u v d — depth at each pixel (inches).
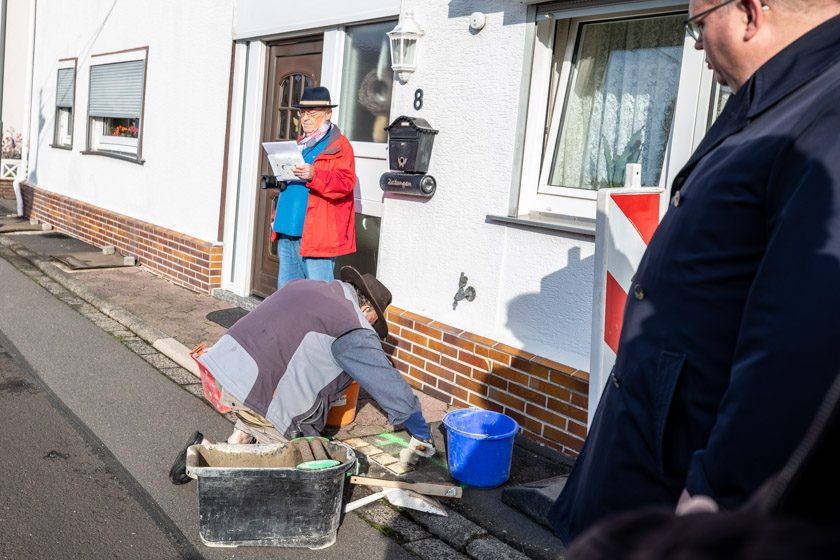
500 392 189.5
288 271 232.7
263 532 130.6
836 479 31.1
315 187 213.8
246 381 140.9
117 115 397.1
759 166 59.3
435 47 207.0
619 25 179.9
